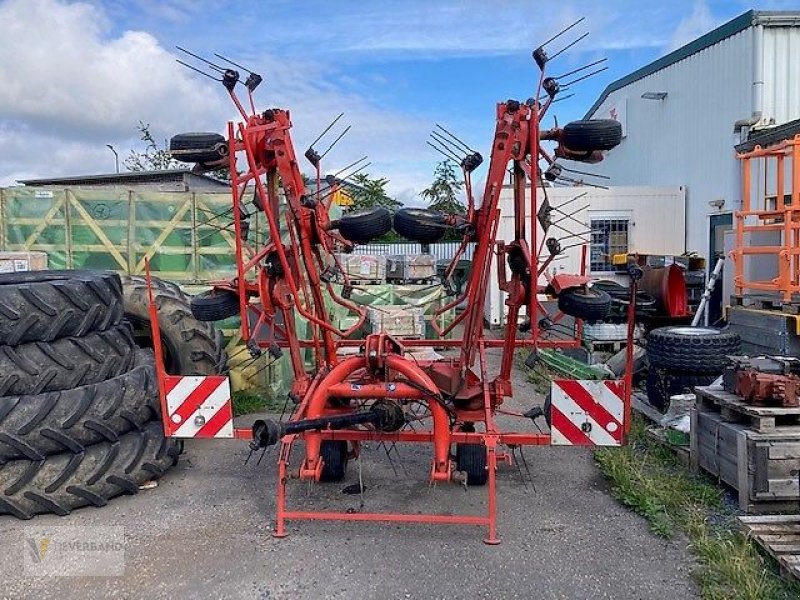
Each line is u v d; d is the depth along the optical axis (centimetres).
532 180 401
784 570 353
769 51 1011
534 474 529
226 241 786
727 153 1102
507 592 352
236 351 746
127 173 1623
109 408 465
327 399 452
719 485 487
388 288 980
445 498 479
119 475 466
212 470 538
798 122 880
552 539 412
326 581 364
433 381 475
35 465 438
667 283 891
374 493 488
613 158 1609
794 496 434
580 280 433
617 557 388
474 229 438
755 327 681
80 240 801
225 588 357
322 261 519
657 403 636
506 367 470
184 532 423
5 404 435
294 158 445
